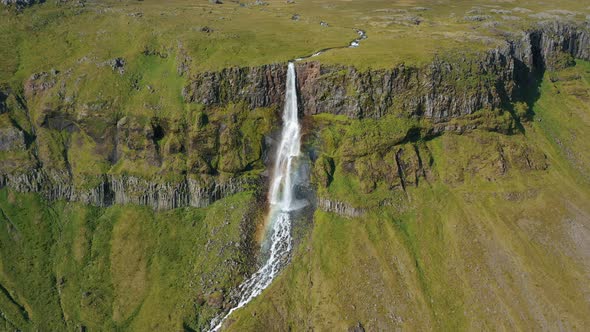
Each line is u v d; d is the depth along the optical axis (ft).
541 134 416.87
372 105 378.32
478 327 302.66
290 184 388.98
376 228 352.28
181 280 354.33
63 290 356.79
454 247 340.39
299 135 397.80
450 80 381.60
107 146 402.31
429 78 376.89
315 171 379.14
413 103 376.27
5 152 397.39
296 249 359.66
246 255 358.43
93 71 428.56
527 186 371.76
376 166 369.91
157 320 336.08
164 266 362.33
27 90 421.59
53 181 399.44
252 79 393.09
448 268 331.16
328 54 408.05
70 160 404.16
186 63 422.41
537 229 347.15
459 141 382.83
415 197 365.40
